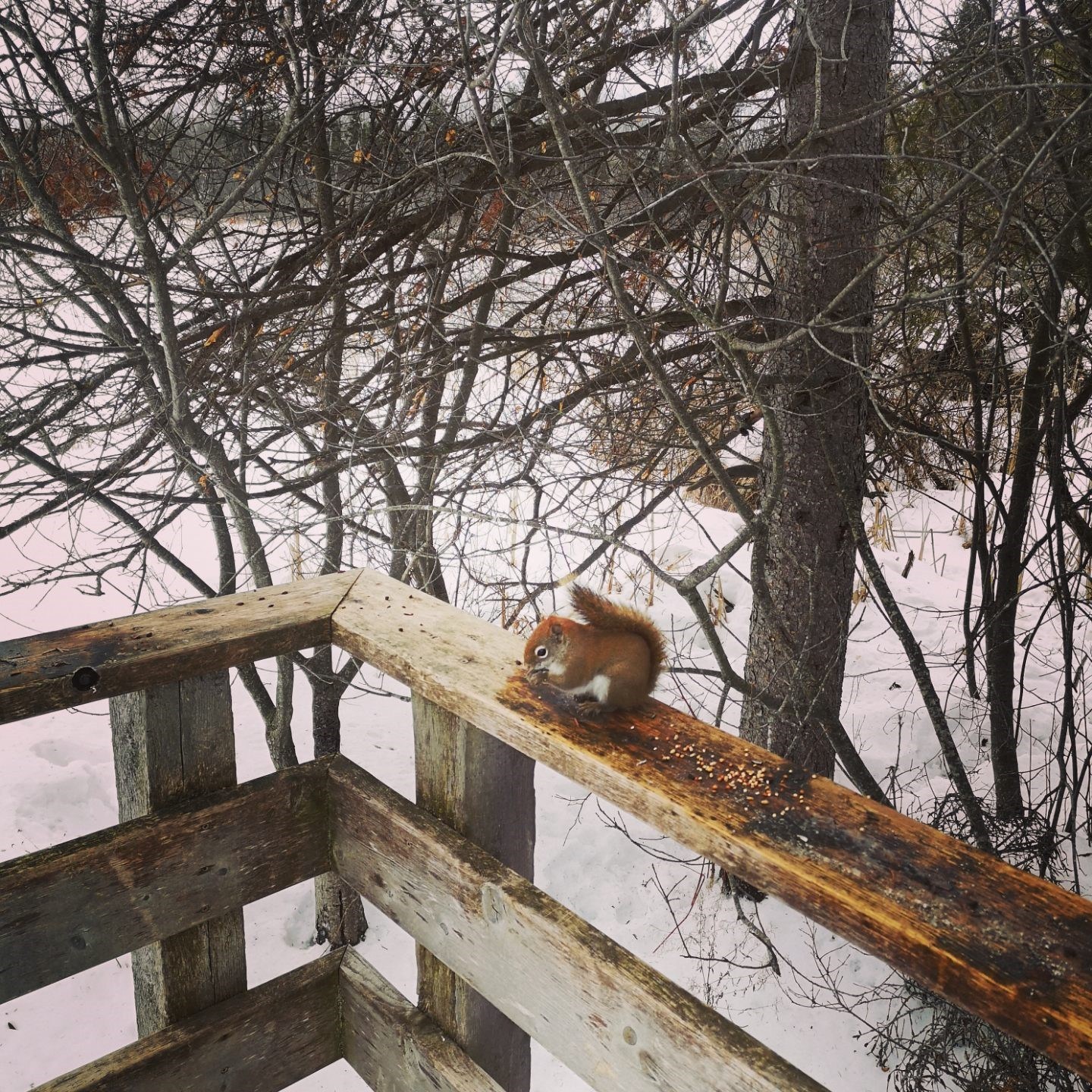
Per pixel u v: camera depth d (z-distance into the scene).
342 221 4.68
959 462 6.45
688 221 4.89
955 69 4.31
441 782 1.91
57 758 6.71
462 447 5.04
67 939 1.79
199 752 1.95
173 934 1.93
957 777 5.28
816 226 4.66
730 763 1.54
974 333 6.13
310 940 5.32
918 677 5.26
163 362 4.00
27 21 3.51
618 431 5.44
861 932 1.20
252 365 4.64
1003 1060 4.12
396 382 5.04
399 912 1.99
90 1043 4.54
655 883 5.83
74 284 4.95
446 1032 2.00
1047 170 4.18
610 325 5.04
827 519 5.08
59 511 4.48
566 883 5.86
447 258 4.99
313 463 4.95
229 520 5.83
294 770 2.08
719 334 3.29
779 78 4.61
